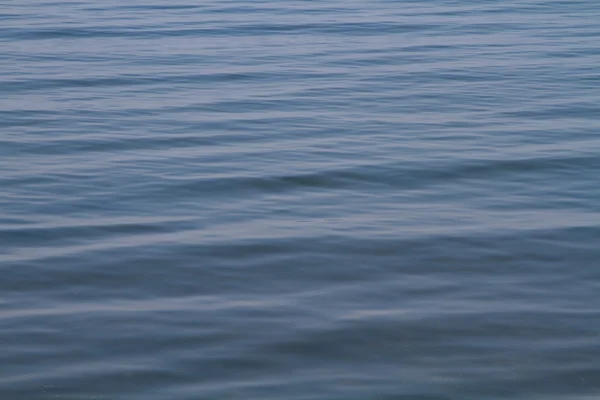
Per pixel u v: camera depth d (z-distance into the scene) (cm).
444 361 673
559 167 1123
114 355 676
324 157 1155
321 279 812
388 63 1711
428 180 1080
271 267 836
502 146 1204
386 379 648
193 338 701
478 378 650
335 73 1627
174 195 1024
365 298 774
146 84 1538
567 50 1828
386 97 1464
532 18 2195
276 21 2120
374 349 689
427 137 1246
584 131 1273
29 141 1216
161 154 1167
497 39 1941
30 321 726
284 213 974
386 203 1008
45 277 809
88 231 917
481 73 1631
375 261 852
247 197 1023
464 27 2072
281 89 1511
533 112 1377
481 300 771
